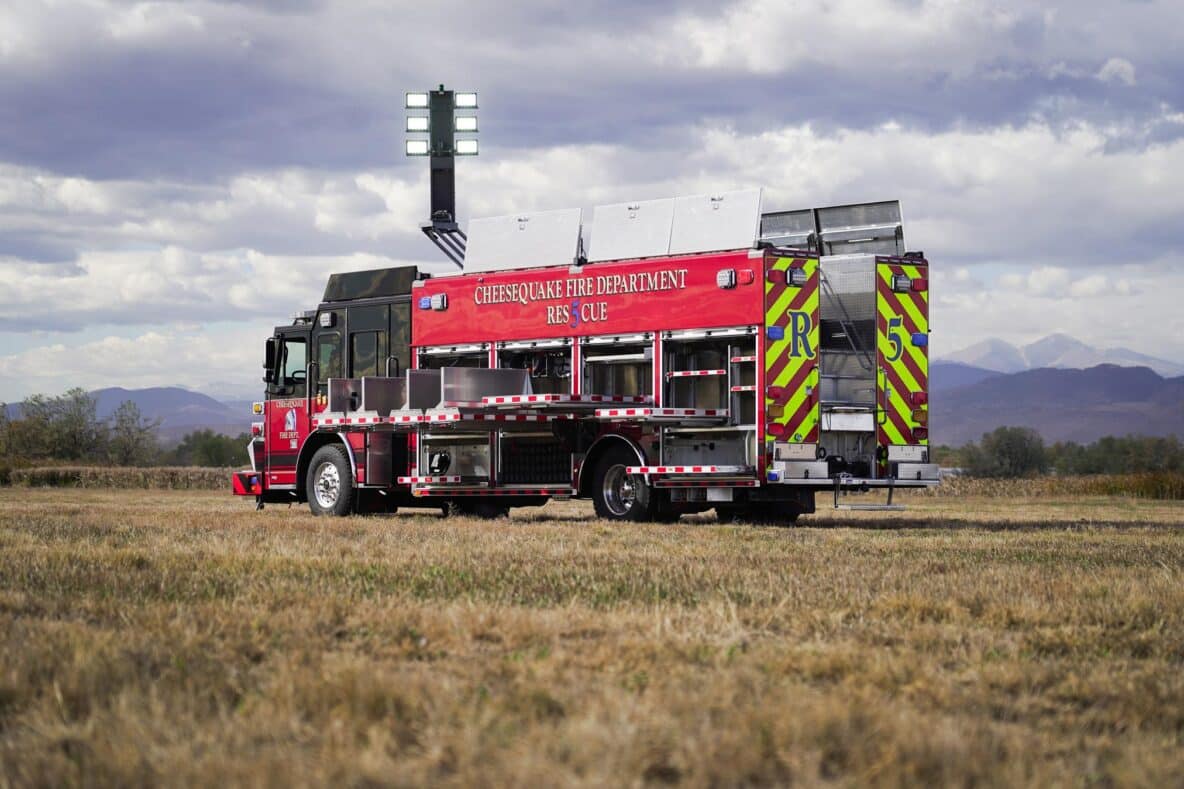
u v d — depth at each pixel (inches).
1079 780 155.3
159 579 330.0
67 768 156.2
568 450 648.4
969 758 159.0
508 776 151.1
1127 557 421.1
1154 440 4350.4
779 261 596.1
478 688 196.7
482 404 625.6
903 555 421.4
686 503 637.3
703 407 615.5
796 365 596.7
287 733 172.4
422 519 631.8
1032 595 309.9
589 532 524.1
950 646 242.4
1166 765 163.3
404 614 267.3
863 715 175.2
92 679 195.5
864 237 650.2
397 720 176.2
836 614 269.1
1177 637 256.8
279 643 237.1
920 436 623.5
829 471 600.4
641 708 178.9
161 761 158.7
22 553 403.9
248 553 406.9
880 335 617.6
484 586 324.8
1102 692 204.2
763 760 159.2
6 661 211.2
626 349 637.3
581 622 260.4
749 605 288.2
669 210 628.7
